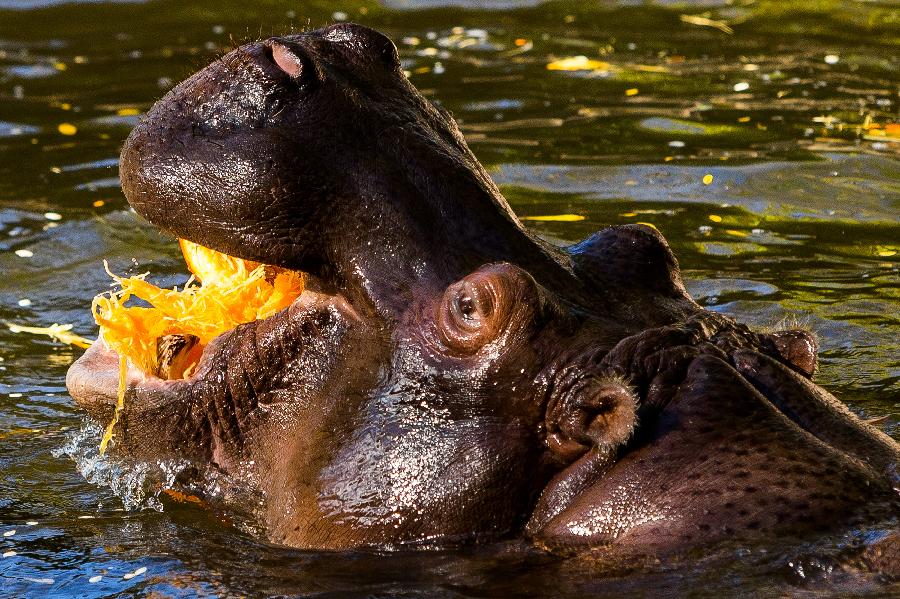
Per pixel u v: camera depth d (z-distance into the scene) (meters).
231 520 11.22
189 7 33.47
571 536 9.69
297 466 10.59
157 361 11.73
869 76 25.67
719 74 26.08
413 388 10.14
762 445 9.63
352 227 10.30
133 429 11.69
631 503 9.59
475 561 9.75
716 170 20.45
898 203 19.19
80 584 10.36
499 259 10.30
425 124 10.73
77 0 34.56
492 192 10.68
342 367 10.48
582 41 29.25
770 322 15.52
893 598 8.66
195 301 11.65
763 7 32.09
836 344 14.93
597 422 9.76
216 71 10.65
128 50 29.56
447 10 32.75
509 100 24.55
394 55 10.98
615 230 11.07
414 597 9.52
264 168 10.20
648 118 23.20
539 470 9.94
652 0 33.25
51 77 27.50
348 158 10.30
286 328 10.76
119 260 18.14
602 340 9.99
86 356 12.21
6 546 11.17
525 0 33.66
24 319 16.64
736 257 17.52
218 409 11.20
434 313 10.12
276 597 9.78
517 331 9.88
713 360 10.01
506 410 9.92
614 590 9.20
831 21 30.45
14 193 20.62
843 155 20.95
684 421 9.76
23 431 13.80
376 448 10.19
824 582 8.92
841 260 17.41
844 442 9.87
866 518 9.27
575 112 23.73
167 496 11.57
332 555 10.16
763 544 9.21
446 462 9.97
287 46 10.48
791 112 23.33
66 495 12.23
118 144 22.81
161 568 10.52
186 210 10.44
